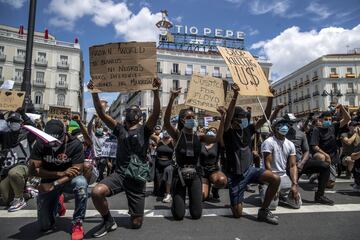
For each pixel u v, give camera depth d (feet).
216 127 23.59
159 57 178.29
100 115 14.58
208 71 185.68
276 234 13.01
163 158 21.95
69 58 174.29
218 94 18.81
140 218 13.70
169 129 15.71
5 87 27.96
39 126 25.27
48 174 12.97
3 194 17.22
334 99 199.62
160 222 14.83
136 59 14.97
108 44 15.21
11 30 186.39
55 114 30.55
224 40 189.88
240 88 16.19
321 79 205.26
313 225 14.23
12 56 161.17
